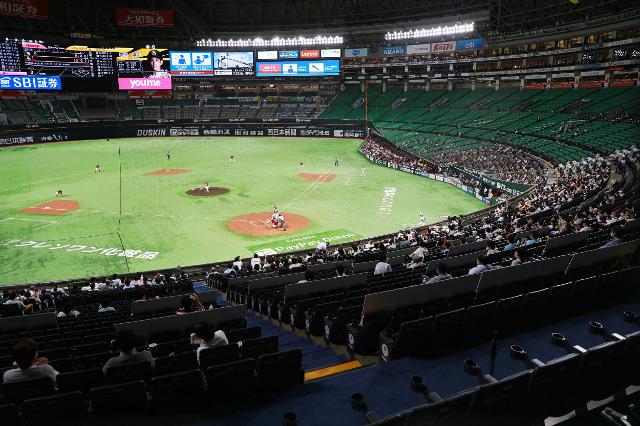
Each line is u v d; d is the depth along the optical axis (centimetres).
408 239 2512
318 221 3522
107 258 2789
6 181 4775
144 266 2673
